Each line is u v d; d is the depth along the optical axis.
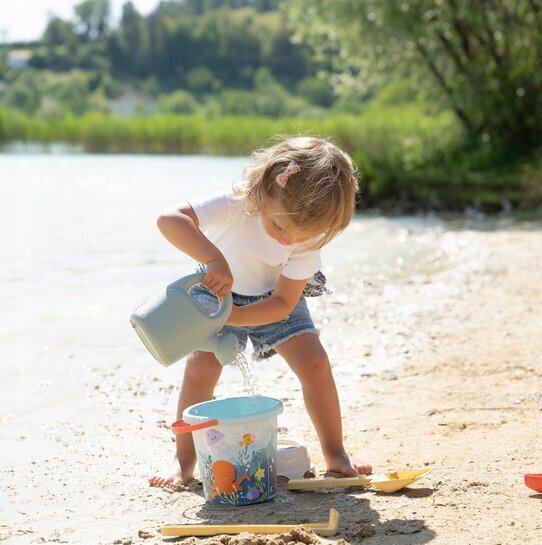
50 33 114.50
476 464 3.40
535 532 2.68
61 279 7.56
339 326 6.16
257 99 75.62
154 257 8.86
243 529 2.76
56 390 4.54
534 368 4.90
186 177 20.05
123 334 5.73
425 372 4.92
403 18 16.59
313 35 19.23
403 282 7.87
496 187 14.54
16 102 78.38
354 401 4.40
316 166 3.10
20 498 3.15
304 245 3.27
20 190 17.06
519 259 9.05
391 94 29.64
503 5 16.72
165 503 3.12
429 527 2.75
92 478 3.37
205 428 3.07
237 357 3.44
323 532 2.72
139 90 102.38
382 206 14.85
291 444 3.56
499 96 16.72
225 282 3.11
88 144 32.25
